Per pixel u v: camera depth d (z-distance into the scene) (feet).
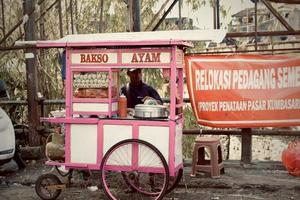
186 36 16.02
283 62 20.11
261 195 17.33
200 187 18.43
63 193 17.92
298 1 22.13
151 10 28.84
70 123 16.26
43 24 28.12
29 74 23.56
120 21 29.30
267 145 28.76
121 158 15.84
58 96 29.25
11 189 19.02
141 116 15.67
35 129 23.71
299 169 19.36
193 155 19.48
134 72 19.26
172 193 17.74
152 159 15.56
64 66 16.76
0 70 29.81
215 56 20.40
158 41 14.92
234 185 18.31
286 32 21.52
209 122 20.70
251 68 20.27
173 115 15.37
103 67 15.89
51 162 16.71
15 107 28.55
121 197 17.20
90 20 29.55
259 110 20.38
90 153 16.22
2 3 26.78
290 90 20.15
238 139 29.50
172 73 15.25
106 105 15.99
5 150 20.03
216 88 20.52
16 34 29.37
